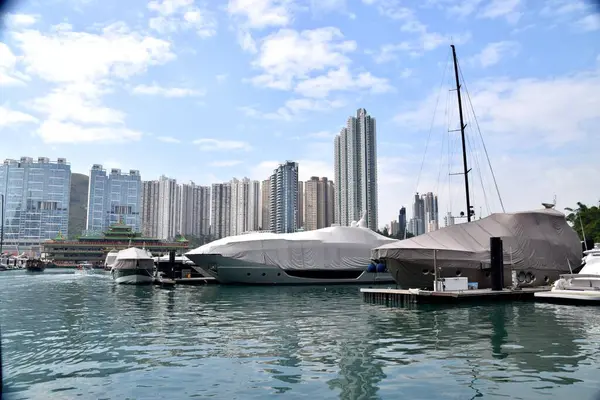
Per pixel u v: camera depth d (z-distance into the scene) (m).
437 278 29.77
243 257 48.50
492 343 15.01
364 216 57.19
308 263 49.78
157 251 148.75
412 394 9.69
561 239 34.31
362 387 10.19
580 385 10.22
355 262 51.28
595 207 70.31
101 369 11.73
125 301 31.36
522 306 25.59
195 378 10.91
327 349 14.20
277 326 19.06
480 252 31.09
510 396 9.50
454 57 40.50
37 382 10.59
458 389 9.99
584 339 15.59
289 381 10.66
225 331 17.80
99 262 148.00
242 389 10.06
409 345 14.78
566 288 28.11
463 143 39.78
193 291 41.16
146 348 14.39
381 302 29.08
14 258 142.50
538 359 12.71
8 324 19.84
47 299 33.09
